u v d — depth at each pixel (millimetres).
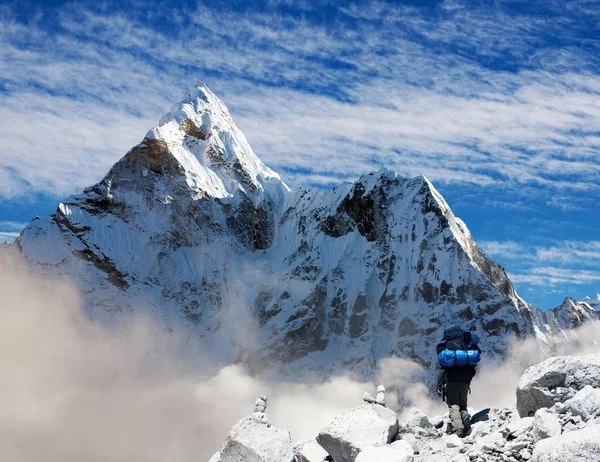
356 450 12156
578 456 9406
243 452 11578
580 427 11078
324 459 12750
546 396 12320
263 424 11898
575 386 12297
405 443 11672
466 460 11672
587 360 12414
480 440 12258
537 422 11281
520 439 11664
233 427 11867
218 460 11734
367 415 12875
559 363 12438
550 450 9656
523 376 12828
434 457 12344
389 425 12641
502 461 11453
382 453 11273
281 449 11625
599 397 11398
